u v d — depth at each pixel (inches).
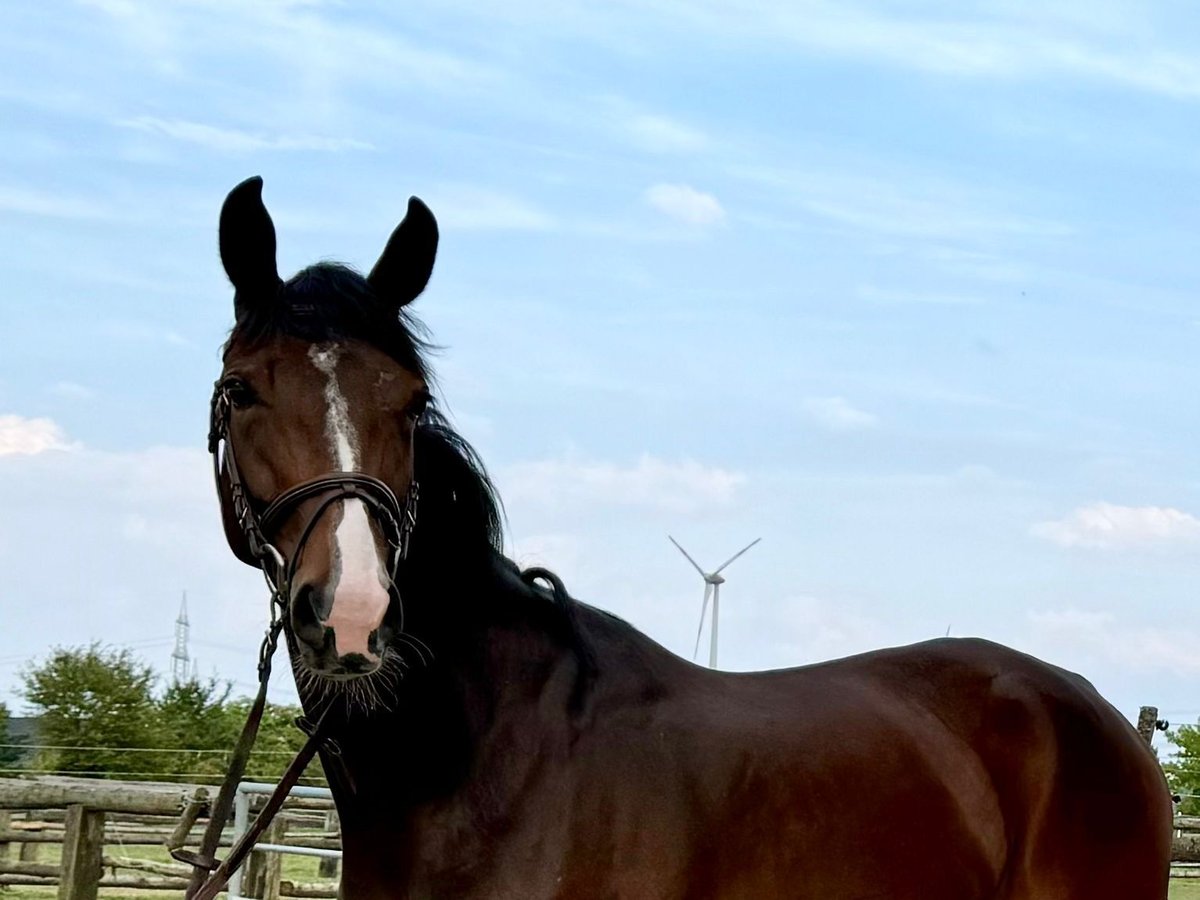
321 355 119.7
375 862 125.2
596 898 124.5
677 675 141.0
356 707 123.5
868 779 140.7
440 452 129.9
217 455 128.7
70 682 811.4
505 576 134.3
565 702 129.6
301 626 112.7
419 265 130.5
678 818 128.6
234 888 330.6
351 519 113.8
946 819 145.3
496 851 123.2
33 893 439.5
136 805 354.6
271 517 118.0
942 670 158.7
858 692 150.2
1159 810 163.2
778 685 148.7
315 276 126.0
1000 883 152.3
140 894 453.7
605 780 127.3
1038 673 161.8
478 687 127.0
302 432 117.4
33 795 359.3
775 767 135.9
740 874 132.4
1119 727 163.6
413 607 125.7
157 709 845.8
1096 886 157.9
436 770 123.6
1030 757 154.6
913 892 141.7
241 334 123.0
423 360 128.4
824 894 136.4
